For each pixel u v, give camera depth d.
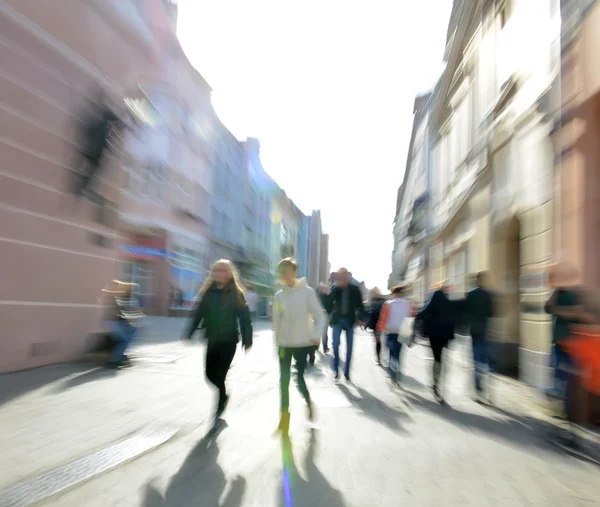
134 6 12.38
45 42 9.02
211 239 33.69
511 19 13.54
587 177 8.48
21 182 8.58
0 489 3.86
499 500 4.05
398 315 9.54
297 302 5.93
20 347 8.56
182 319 23.88
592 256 8.33
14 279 8.45
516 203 12.05
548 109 10.16
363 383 9.53
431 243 28.50
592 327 5.77
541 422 6.76
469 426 6.43
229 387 8.20
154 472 4.38
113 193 11.23
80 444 4.98
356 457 5.00
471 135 17.98
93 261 10.44
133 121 12.96
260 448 5.16
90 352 9.94
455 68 21.16
